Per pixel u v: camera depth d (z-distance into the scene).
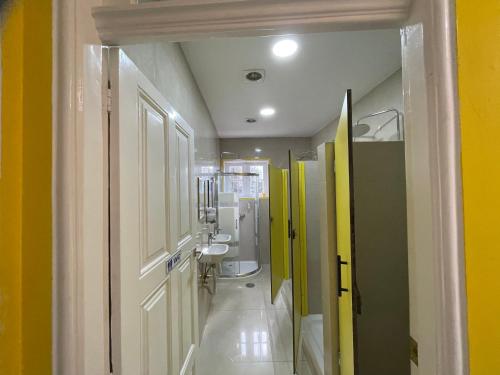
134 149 0.72
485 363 0.42
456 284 0.43
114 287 0.62
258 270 3.79
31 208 0.47
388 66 1.87
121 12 0.54
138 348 0.73
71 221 0.48
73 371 0.48
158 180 0.96
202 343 2.07
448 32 0.43
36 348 0.47
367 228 1.32
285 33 0.55
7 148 0.46
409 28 0.50
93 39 0.54
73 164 0.49
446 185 0.43
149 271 0.85
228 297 2.92
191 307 1.44
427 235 0.46
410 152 0.51
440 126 0.44
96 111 0.55
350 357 0.99
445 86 0.43
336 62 1.80
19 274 0.47
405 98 0.53
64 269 0.47
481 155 0.44
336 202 1.24
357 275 1.32
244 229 4.06
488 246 0.43
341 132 1.08
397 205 1.33
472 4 0.44
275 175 2.88
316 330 2.05
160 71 1.24
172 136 1.13
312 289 2.34
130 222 0.69
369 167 1.33
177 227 1.19
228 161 4.34
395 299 1.31
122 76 0.65
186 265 1.34
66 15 0.48
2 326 0.46
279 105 2.72
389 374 1.30
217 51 1.66
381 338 1.31
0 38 0.46
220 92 2.35
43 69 0.48
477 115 0.44
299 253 2.14
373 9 0.51
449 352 0.42
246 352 1.95
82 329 0.50
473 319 0.43
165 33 0.55
